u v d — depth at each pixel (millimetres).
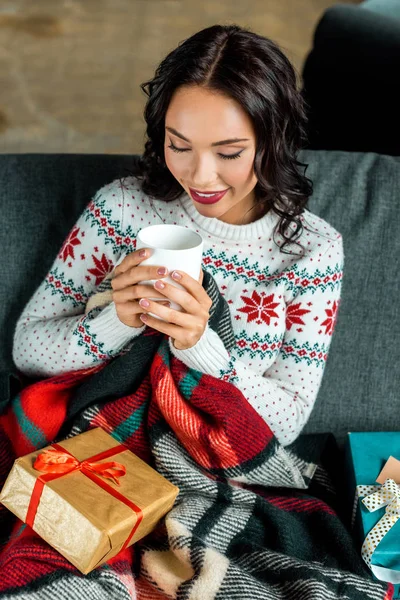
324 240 1387
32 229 1471
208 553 1129
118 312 1154
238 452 1269
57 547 1073
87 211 1381
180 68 1124
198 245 1057
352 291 1494
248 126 1128
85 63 3910
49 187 1484
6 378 1358
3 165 1481
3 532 1225
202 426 1258
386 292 1493
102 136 3406
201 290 1077
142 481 1151
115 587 1066
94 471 1140
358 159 1563
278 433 1375
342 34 2416
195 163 1145
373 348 1498
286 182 1263
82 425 1282
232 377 1290
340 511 1398
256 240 1367
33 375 1392
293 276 1364
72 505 1063
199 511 1212
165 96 1155
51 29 4168
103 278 1378
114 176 1509
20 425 1292
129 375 1270
